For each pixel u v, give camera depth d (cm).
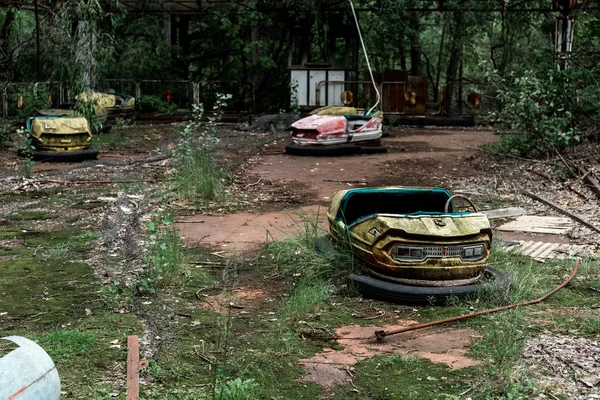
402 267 724
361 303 725
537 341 605
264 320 666
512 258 875
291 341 611
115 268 827
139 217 1088
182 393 499
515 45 3297
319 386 521
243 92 3412
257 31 3091
